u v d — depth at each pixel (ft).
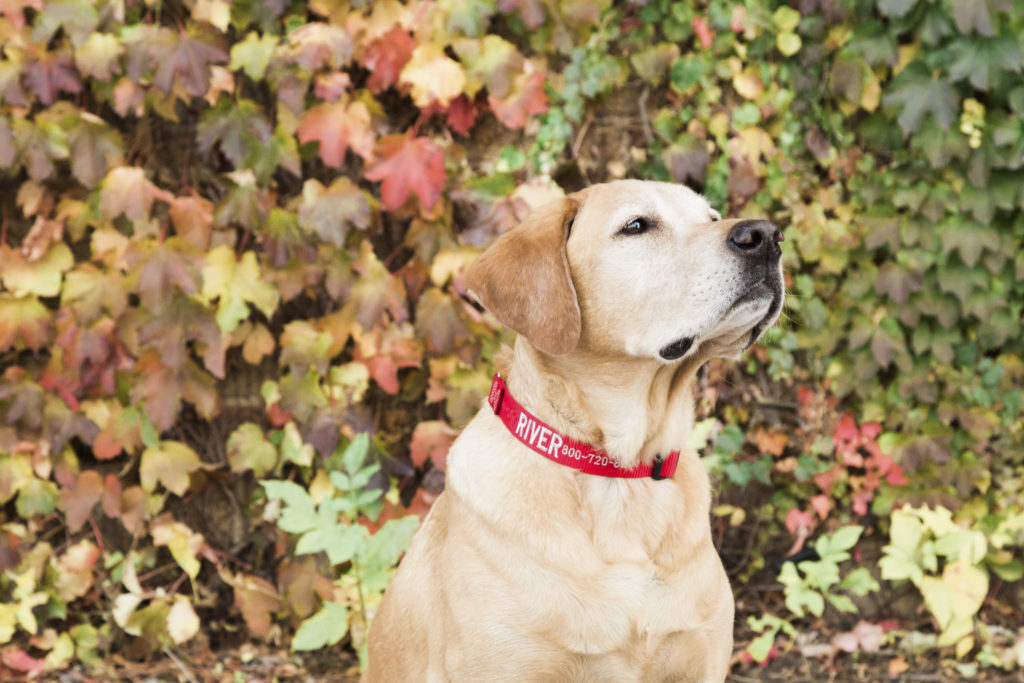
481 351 13.97
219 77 13.17
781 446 14.52
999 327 14.19
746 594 14.90
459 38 13.29
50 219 13.53
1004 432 14.44
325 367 13.76
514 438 8.71
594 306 8.68
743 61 13.98
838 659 14.03
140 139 13.76
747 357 14.44
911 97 13.57
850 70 13.83
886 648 14.25
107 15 12.82
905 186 13.98
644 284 8.49
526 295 8.57
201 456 14.32
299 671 13.75
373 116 13.52
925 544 13.98
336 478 13.03
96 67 12.86
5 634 13.51
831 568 13.71
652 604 8.32
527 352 8.81
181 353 13.43
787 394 14.62
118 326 13.50
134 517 13.83
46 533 14.07
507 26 13.89
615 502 8.57
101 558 14.21
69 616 14.21
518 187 13.70
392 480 14.33
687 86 13.84
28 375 13.56
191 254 13.38
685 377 8.96
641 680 8.36
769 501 14.88
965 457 14.46
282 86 13.08
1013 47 13.21
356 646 13.78
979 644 13.99
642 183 9.11
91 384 13.65
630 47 13.98
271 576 14.57
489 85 13.25
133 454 14.05
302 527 12.79
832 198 14.19
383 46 13.21
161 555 14.42
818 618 14.71
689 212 8.84
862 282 14.25
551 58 14.02
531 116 13.97
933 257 14.03
